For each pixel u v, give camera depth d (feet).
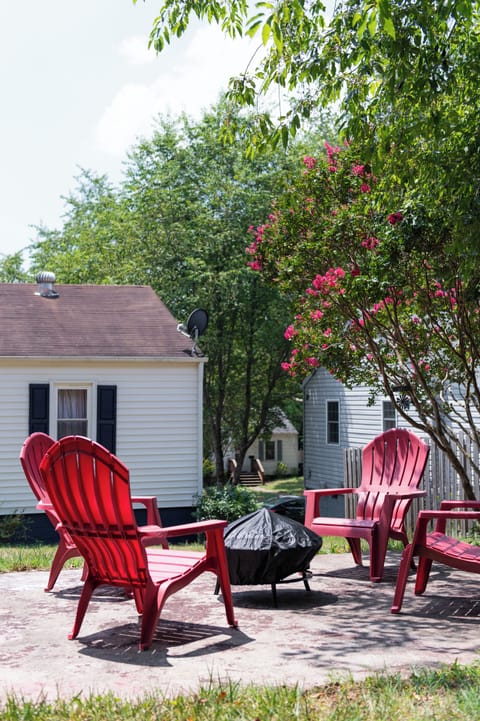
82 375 54.49
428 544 19.38
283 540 19.65
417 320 29.84
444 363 30.81
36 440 24.04
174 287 86.84
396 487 25.88
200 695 12.73
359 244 26.81
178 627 17.65
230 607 17.60
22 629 17.60
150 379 55.98
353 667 14.34
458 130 21.25
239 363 96.73
